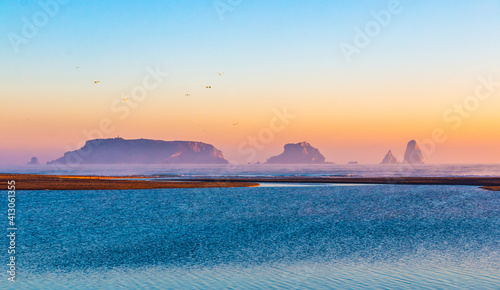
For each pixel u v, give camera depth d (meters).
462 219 41.16
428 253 25.61
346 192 78.62
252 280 19.77
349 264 22.86
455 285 18.62
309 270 21.58
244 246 28.08
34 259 24.22
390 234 32.69
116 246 27.98
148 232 33.53
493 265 22.38
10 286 18.94
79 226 36.28
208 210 49.16
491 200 61.62
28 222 38.19
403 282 19.19
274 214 45.62
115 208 50.06
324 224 38.22
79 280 19.94
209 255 25.33
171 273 21.17
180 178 142.12
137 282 19.55
